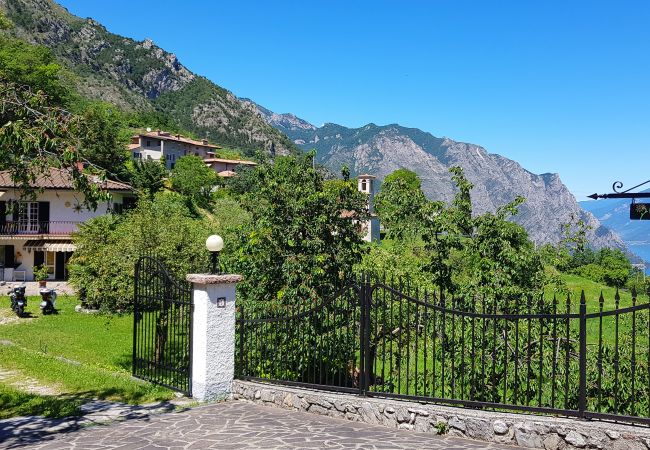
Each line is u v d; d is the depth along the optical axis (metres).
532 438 6.50
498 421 6.74
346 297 9.25
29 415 8.21
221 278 9.27
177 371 9.92
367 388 8.12
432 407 7.31
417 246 12.59
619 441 6.01
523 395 9.47
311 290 11.79
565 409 6.56
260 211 12.95
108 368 13.19
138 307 11.30
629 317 10.97
